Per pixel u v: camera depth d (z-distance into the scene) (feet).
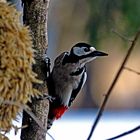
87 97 43.86
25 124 22.94
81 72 23.50
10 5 22.66
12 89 22.57
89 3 26.81
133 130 22.56
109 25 26.53
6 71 22.56
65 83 23.45
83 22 32.07
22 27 22.63
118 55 41.45
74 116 35.37
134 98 43.21
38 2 22.98
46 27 23.02
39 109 22.97
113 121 27.43
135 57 35.63
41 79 22.99
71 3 35.42
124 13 26.43
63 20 36.35
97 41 26.66
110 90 22.45
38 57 22.99
